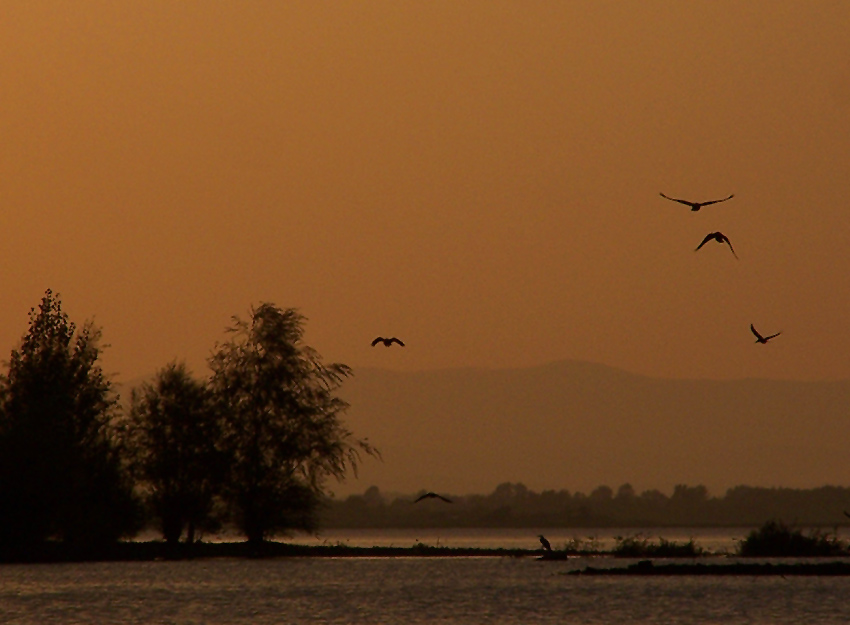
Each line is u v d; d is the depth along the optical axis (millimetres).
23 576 124000
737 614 103688
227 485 141375
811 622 100312
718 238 65562
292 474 142375
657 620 101375
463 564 143375
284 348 143125
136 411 143375
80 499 136000
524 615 103625
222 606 107188
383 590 117062
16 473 131375
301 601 110000
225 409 142000
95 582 120312
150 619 101250
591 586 119500
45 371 141125
